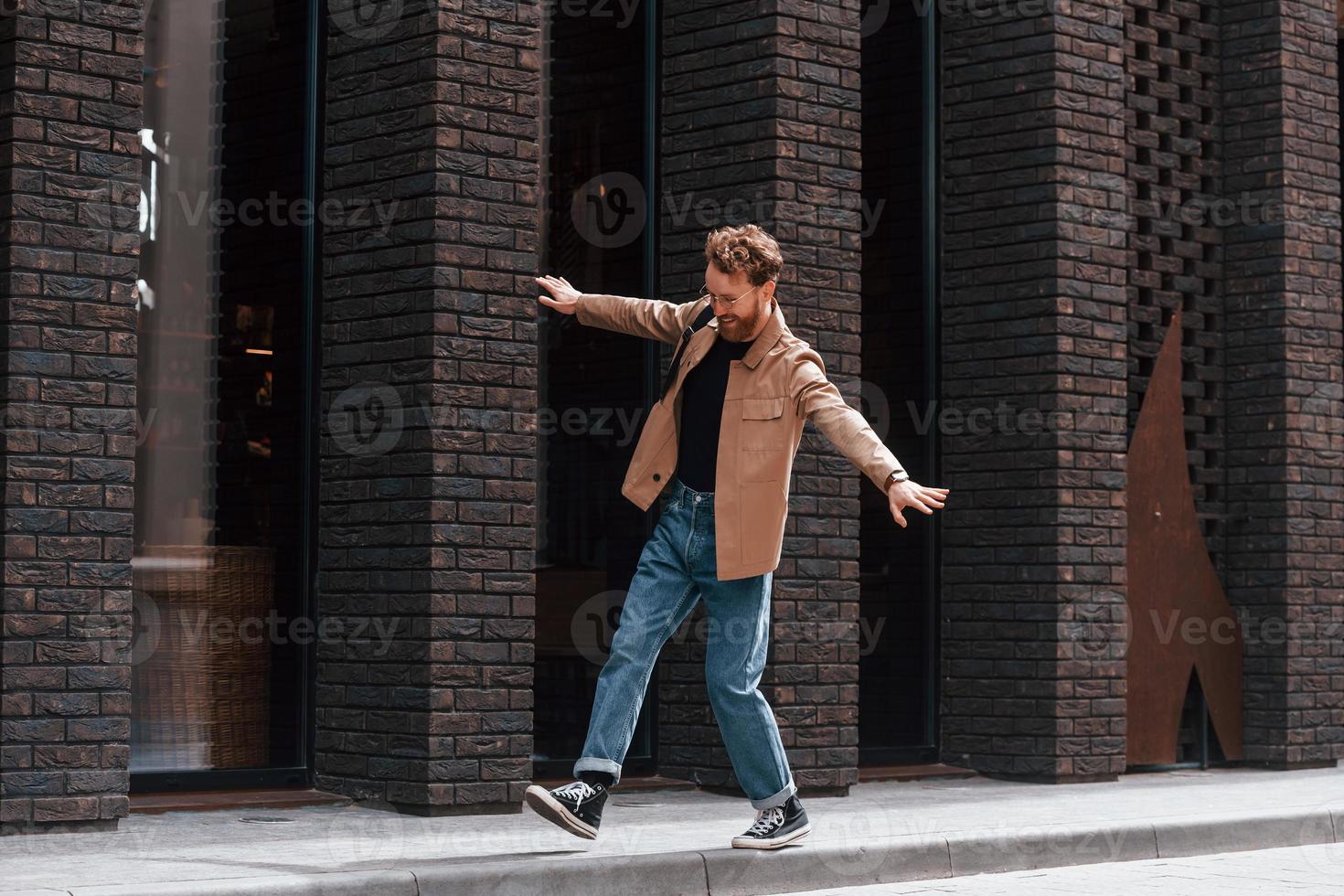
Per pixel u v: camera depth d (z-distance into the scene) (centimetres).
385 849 717
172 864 665
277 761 902
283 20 916
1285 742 1199
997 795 1004
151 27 873
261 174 906
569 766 982
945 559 1130
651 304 732
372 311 878
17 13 746
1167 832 858
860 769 1080
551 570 983
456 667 846
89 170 762
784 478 693
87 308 761
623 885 680
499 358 866
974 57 1127
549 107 992
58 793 749
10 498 740
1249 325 1230
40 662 745
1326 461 1234
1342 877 782
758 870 712
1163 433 1188
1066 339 1087
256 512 900
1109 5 1119
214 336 889
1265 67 1227
